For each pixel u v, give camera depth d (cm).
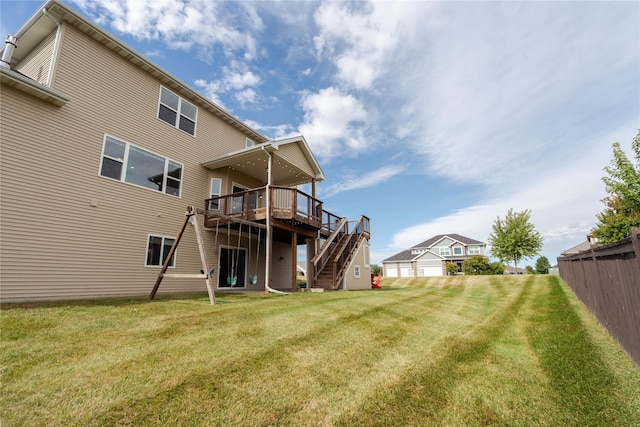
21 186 678
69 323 434
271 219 1020
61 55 768
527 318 567
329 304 671
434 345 388
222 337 389
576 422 213
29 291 673
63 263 732
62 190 744
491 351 366
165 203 990
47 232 710
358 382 277
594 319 512
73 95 782
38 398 232
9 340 351
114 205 848
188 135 1095
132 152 909
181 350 338
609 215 1441
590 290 563
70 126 771
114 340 367
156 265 938
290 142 1177
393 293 1012
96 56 843
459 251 3631
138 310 547
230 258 1209
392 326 484
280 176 1351
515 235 2530
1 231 644
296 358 327
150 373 278
